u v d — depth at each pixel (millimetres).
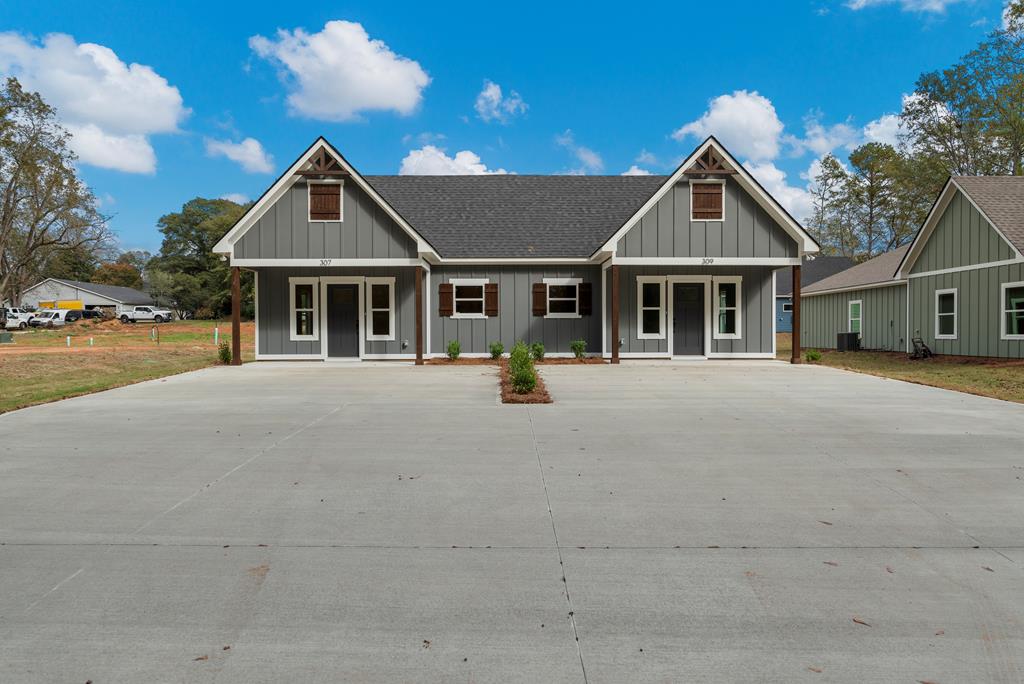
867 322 24828
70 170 46938
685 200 16375
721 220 16406
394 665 2555
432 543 3846
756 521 4199
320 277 17812
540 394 9898
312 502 4617
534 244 18578
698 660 2588
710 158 16266
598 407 8891
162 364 19094
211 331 41156
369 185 16250
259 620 2918
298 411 8586
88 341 30078
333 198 16547
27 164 44812
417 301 16391
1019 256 16062
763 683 2430
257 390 10906
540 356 17094
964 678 2461
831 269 40969
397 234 16484
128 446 6414
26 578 3354
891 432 7059
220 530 4066
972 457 5895
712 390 10766
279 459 5879
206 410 8688
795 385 11500
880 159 51156
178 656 2619
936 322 20094
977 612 2971
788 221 16109
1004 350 17203
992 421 7723
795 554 3656
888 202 50875
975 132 37312
